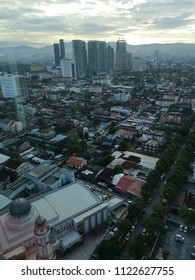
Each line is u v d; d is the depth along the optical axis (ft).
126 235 334.65
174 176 417.28
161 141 605.31
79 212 340.59
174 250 313.73
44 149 615.57
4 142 625.41
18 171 490.49
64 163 534.37
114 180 453.58
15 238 280.92
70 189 382.83
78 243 322.75
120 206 400.26
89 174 480.23
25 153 591.37
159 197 421.59
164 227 327.26
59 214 332.80
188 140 611.06
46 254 244.83
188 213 341.82
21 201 296.71
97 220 352.08
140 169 500.33
